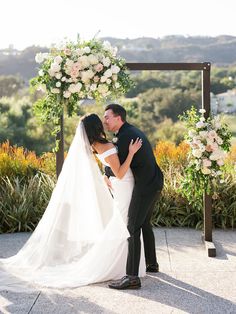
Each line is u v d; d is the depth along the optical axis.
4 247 6.57
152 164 5.11
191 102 25.78
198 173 6.42
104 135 5.13
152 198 5.10
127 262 5.04
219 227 7.68
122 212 5.15
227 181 7.94
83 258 5.43
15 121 20.83
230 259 5.99
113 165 4.98
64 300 4.71
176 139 20.62
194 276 5.35
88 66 5.62
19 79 27.86
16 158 8.89
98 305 4.58
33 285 5.09
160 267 5.68
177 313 4.38
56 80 5.72
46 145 20.14
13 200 7.79
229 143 6.38
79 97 5.84
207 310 4.45
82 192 5.34
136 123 24.95
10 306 4.57
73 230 5.40
